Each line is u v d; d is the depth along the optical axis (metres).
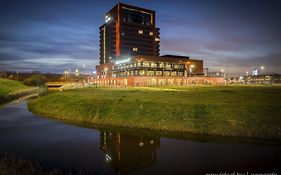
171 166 19.38
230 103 36.69
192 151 23.11
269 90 67.19
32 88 129.00
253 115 30.48
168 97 47.62
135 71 129.12
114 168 19.09
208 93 56.34
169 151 23.28
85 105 44.84
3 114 47.38
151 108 37.25
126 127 33.94
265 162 19.67
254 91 62.66
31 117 43.84
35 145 25.78
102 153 22.89
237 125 29.05
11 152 23.12
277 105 33.03
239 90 67.62
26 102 69.94
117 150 23.88
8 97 77.56
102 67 175.00
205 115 32.41
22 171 16.72
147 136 29.12
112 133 31.05
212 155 21.78
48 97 61.78
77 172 18.11
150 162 20.38
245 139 26.47
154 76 120.81
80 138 28.78
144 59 127.75
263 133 26.84
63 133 31.30
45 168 18.73
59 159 21.11
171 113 34.53
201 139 27.22
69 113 43.44
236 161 20.08
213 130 29.11
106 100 45.47
